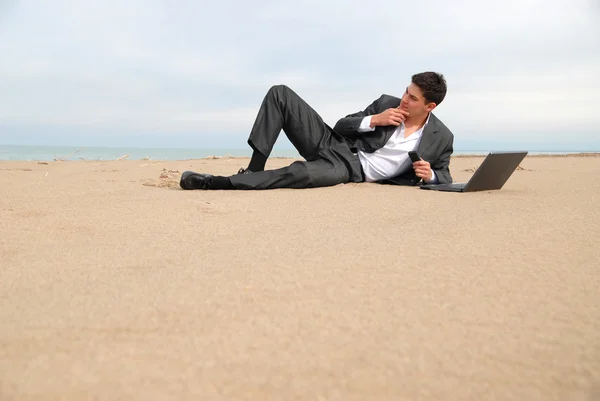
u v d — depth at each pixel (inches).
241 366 28.2
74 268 48.4
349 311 36.6
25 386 25.5
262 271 46.4
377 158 137.0
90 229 68.6
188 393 25.2
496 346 31.2
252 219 76.9
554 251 53.4
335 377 27.2
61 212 82.4
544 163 274.7
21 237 62.9
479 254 52.1
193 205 91.0
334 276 44.6
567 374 27.9
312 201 98.1
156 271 47.1
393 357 29.6
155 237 63.4
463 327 34.0
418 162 127.5
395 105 141.1
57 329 33.2
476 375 27.7
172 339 31.7
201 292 40.6
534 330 33.6
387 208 88.0
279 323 34.3
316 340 31.7
